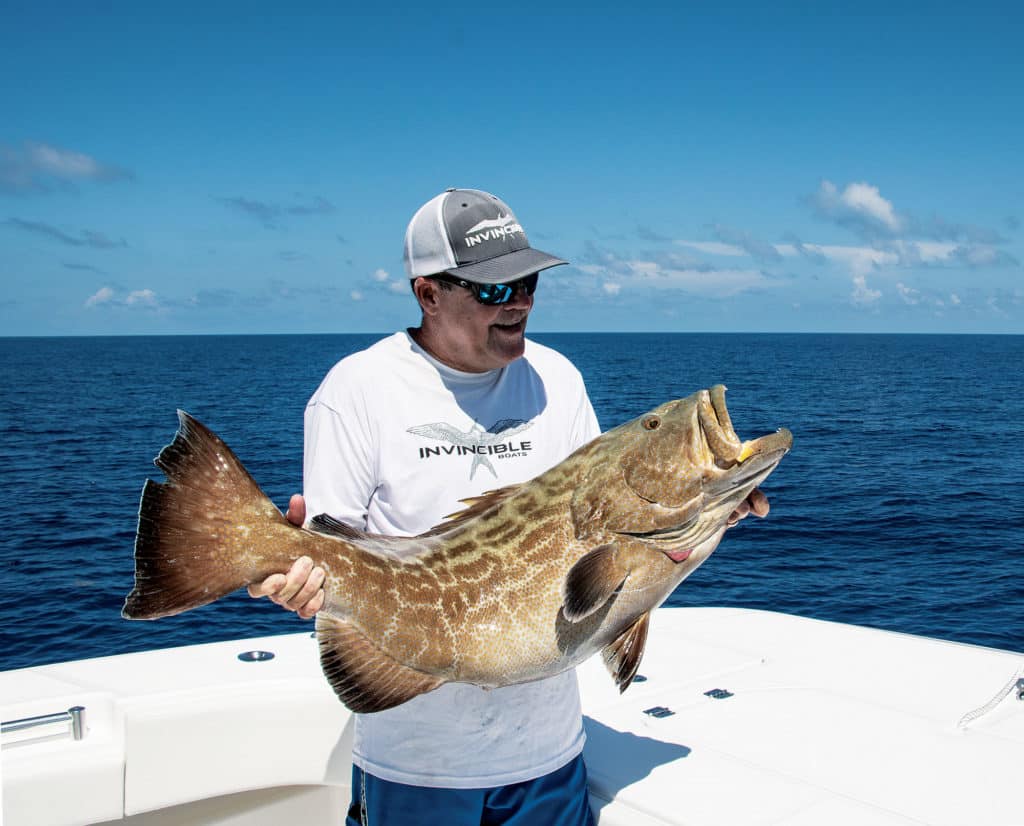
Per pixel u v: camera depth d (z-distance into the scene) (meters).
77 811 3.09
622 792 2.79
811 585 13.12
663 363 105.12
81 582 12.98
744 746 3.11
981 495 21.67
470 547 2.47
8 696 3.40
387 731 2.58
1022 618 11.41
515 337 2.66
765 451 2.45
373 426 2.63
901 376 86.00
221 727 3.33
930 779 2.86
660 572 2.50
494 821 2.58
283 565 2.21
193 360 128.75
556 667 2.48
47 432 36.09
